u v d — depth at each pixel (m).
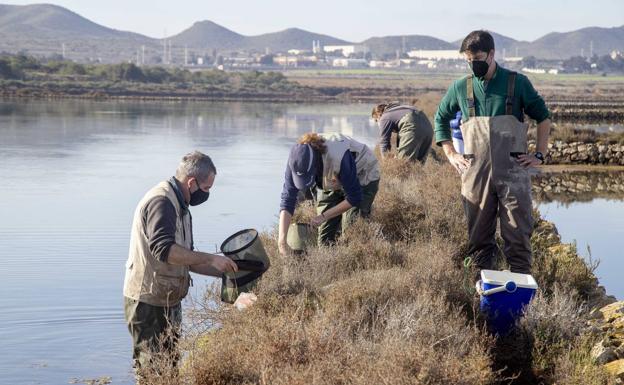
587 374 5.30
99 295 9.68
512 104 6.99
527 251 7.18
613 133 32.59
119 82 129.12
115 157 28.88
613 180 24.58
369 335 5.62
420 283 6.59
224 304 6.53
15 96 93.38
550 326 6.02
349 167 7.83
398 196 10.30
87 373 6.98
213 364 5.28
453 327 5.72
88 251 12.43
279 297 6.29
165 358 5.60
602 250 12.50
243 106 88.81
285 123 55.28
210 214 16.05
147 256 5.89
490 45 6.90
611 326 6.64
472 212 7.35
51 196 18.94
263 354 5.22
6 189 20.00
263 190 20.05
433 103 51.69
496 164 7.07
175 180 5.95
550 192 21.17
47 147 32.28
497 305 6.19
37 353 7.48
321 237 8.45
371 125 55.28
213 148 33.41
